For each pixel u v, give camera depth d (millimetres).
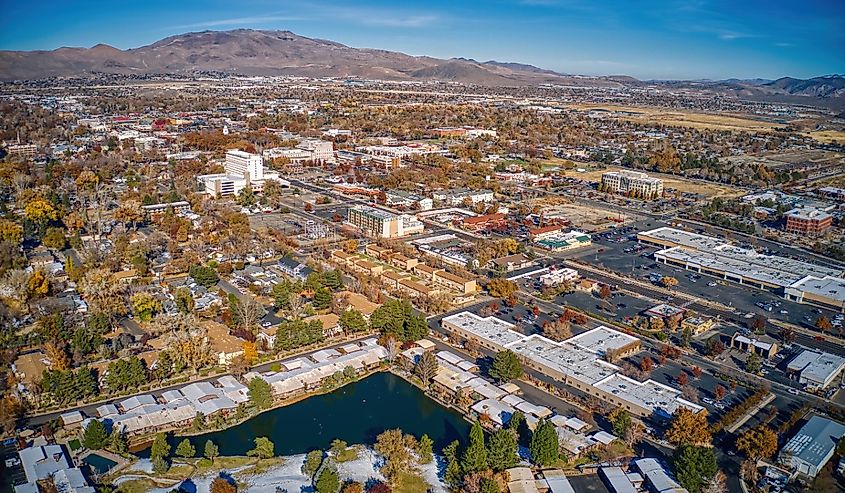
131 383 167375
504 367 173250
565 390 170375
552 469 138000
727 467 140625
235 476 133250
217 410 157500
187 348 177375
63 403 161375
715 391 169250
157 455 134000
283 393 167750
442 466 139250
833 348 198750
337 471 133500
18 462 137750
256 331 198500
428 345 195750
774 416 160000
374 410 163875
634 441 146750
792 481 136000
